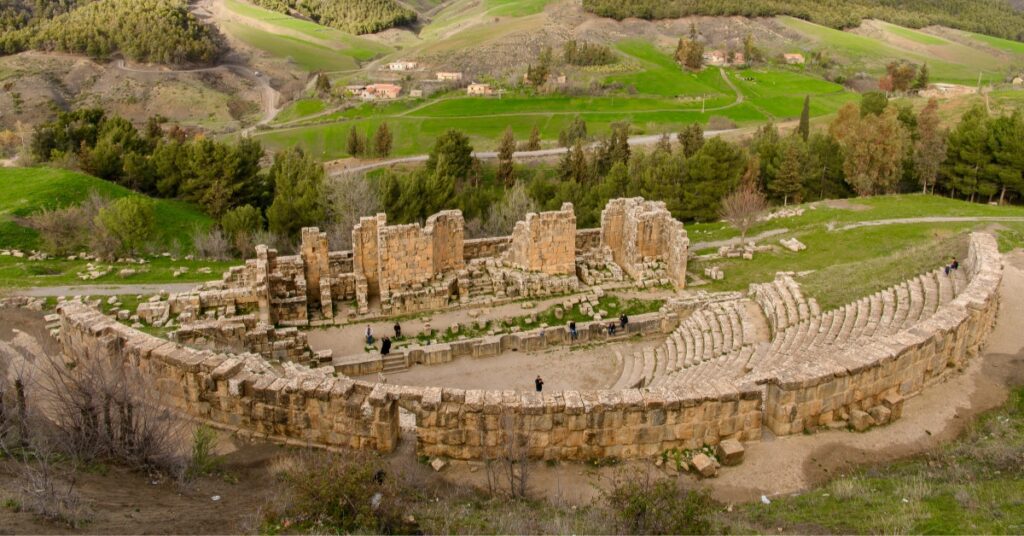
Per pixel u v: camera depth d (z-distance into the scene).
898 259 46.12
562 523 17.81
